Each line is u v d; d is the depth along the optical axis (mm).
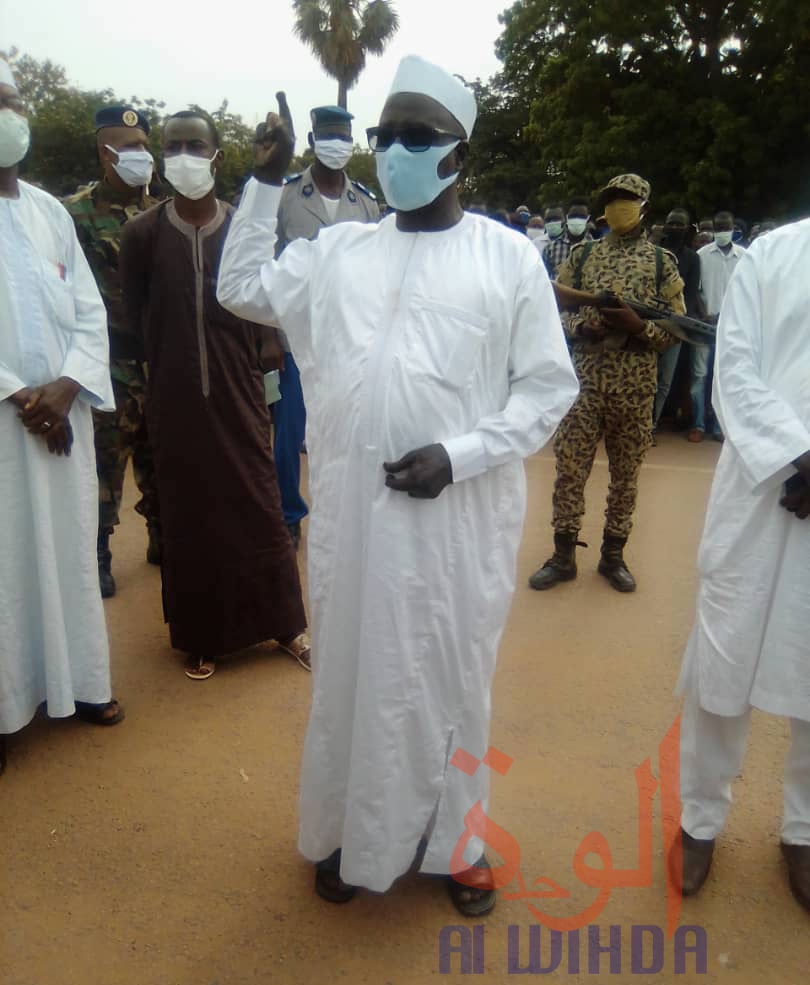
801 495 2113
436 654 2098
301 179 4574
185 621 3455
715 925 2344
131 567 4613
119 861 2506
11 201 2754
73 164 30984
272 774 2902
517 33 22406
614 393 4195
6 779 2863
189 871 2475
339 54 26375
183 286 3182
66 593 2986
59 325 2848
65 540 2943
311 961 2189
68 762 2957
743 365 2230
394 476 1952
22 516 2816
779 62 18109
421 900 2402
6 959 2172
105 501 4160
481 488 2086
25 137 2664
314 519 2174
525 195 36250
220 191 19656
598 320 4191
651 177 18953
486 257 2025
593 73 19266
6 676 2846
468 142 2039
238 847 2572
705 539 2348
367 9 26500
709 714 2387
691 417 8359
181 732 3137
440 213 2055
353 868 2166
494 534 2143
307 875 2475
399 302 2002
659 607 4262
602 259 4242
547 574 4473
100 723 3174
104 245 3990
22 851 2535
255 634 3527
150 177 4082
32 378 2779
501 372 2076
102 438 4078
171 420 3279
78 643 3027
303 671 3588
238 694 3395
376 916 2340
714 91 18469
